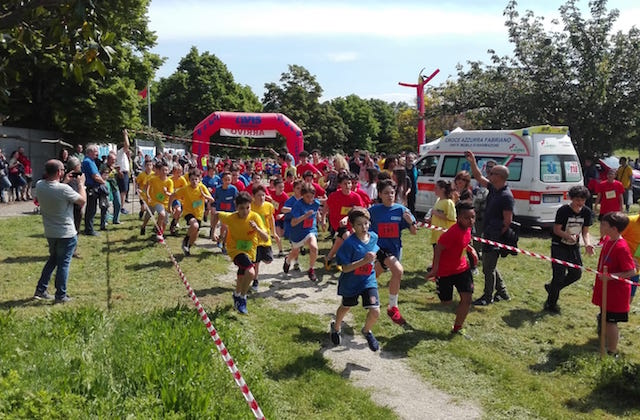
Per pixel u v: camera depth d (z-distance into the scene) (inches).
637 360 242.4
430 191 622.2
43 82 1143.0
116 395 174.6
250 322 273.9
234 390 189.0
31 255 406.6
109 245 449.7
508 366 232.5
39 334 222.5
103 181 494.9
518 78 927.7
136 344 210.7
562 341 264.5
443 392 211.5
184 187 417.4
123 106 1210.0
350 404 197.0
